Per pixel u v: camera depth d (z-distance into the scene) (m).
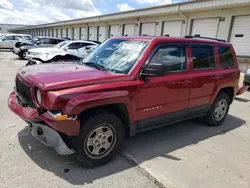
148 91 3.20
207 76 4.07
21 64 13.17
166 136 4.06
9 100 3.38
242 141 4.04
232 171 3.03
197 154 3.45
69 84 2.62
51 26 44.56
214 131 4.45
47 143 2.75
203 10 15.28
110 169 2.90
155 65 3.04
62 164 2.92
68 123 2.53
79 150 2.75
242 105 6.63
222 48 4.54
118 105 2.96
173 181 2.72
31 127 2.95
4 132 3.72
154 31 19.94
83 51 12.70
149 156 3.29
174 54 3.56
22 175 2.64
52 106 2.47
